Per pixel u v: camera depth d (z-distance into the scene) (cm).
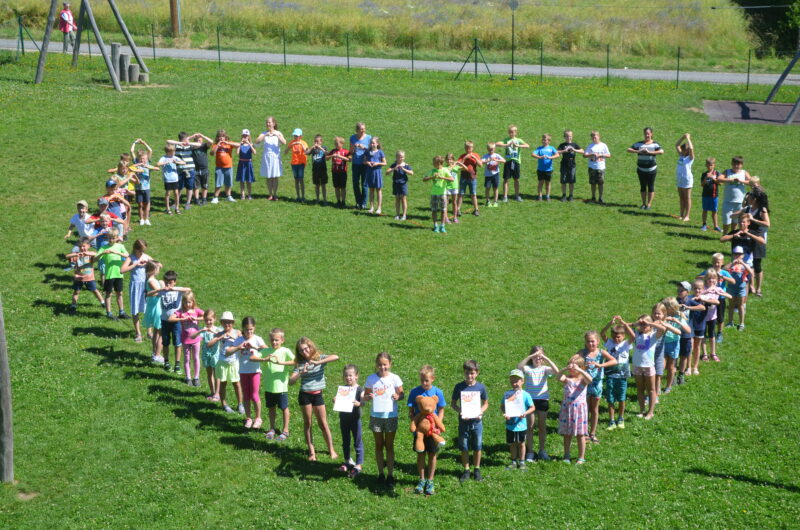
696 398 1978
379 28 6003
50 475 1653
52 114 3797
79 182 3075
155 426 1809
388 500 1623
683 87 4950
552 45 5938
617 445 1803
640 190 3281
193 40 5784
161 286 2041
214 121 3844
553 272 2572
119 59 4488
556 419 1909
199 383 2000
